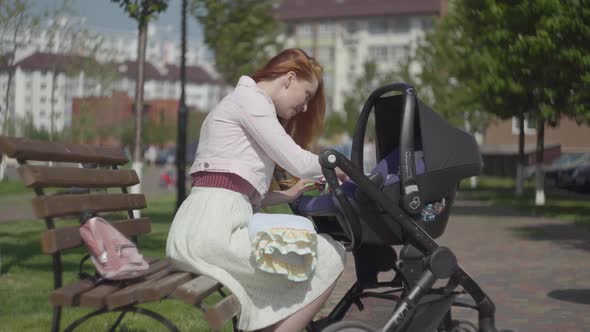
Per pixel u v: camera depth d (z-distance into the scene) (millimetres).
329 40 83062
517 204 22344
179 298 3025
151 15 13180
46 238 3070
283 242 3273
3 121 18406
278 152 3492
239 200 3502
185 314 5551
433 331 3799
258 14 23438
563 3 14766
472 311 5980
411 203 3590
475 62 20594
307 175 3545
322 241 3551
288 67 3668
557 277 8328
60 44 24969
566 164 30250
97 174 3627
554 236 13125
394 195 3656
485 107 22016
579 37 14727
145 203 4137
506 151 45062
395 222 3668
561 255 10422
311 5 84250
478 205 22219
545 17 14992
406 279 3668
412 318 3656
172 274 3408
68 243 3193
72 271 7785
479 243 11984
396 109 4098
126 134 58688
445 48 27922
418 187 3674
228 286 3301
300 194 3852
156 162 71438
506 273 8633
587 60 14562
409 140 3625
